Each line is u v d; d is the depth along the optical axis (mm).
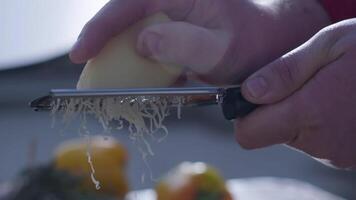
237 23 663
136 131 616
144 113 610
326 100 622
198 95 592
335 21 774
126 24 628
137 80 628
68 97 575
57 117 599
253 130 637
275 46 688
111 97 583
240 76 663
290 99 625
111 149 1012
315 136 637
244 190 1178
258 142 646
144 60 631
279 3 724
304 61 618
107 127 604
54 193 963
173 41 620
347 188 2596
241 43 656
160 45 620
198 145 3018
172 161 2824
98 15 623
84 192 974
